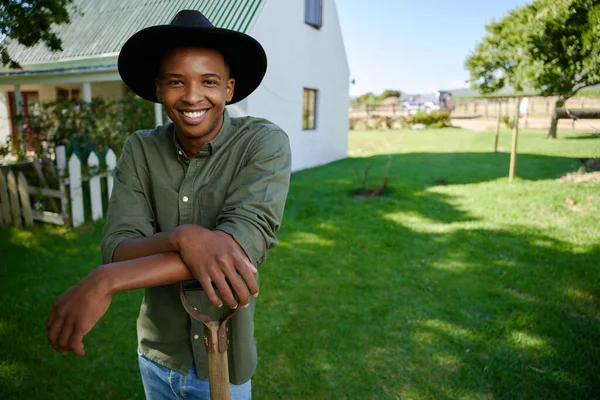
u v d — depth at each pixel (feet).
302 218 23.95
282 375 10.66
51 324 2.82
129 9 42.68
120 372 10.78
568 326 12.65
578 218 22.85
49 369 10.78
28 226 22.54
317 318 13.26
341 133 51.42
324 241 20.18
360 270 16.88
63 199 21.98
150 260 2.93
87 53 40.88
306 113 45.11
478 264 17.34
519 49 57.62
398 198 27.94
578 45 45.91
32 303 14.03
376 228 21.95
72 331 2.77
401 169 39.58
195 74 3.56
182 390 4.76
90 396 9.93
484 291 14.96
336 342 12.00
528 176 33.22
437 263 17.56
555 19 46.75
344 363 11.12
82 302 2.75
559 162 38.37
